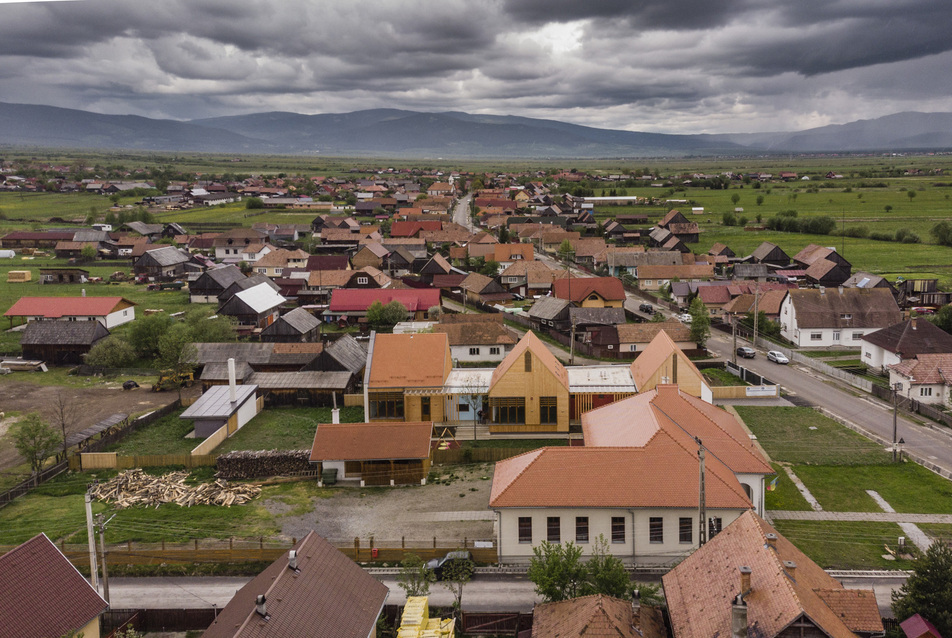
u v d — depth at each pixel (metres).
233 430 77.19
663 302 140.75
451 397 77.81
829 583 36.31
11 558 36.06
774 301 118.62
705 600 35.16
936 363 81.94
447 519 56.19
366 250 167.62
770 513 55.84
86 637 37.28
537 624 37.16
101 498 60.88
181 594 46.69
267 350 96.75
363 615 37.12
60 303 119.31
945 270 156.62
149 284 156.62
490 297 140.25
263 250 184.00
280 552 50.19
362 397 86.31
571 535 49.16
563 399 74.25
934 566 37.97
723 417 63.16
